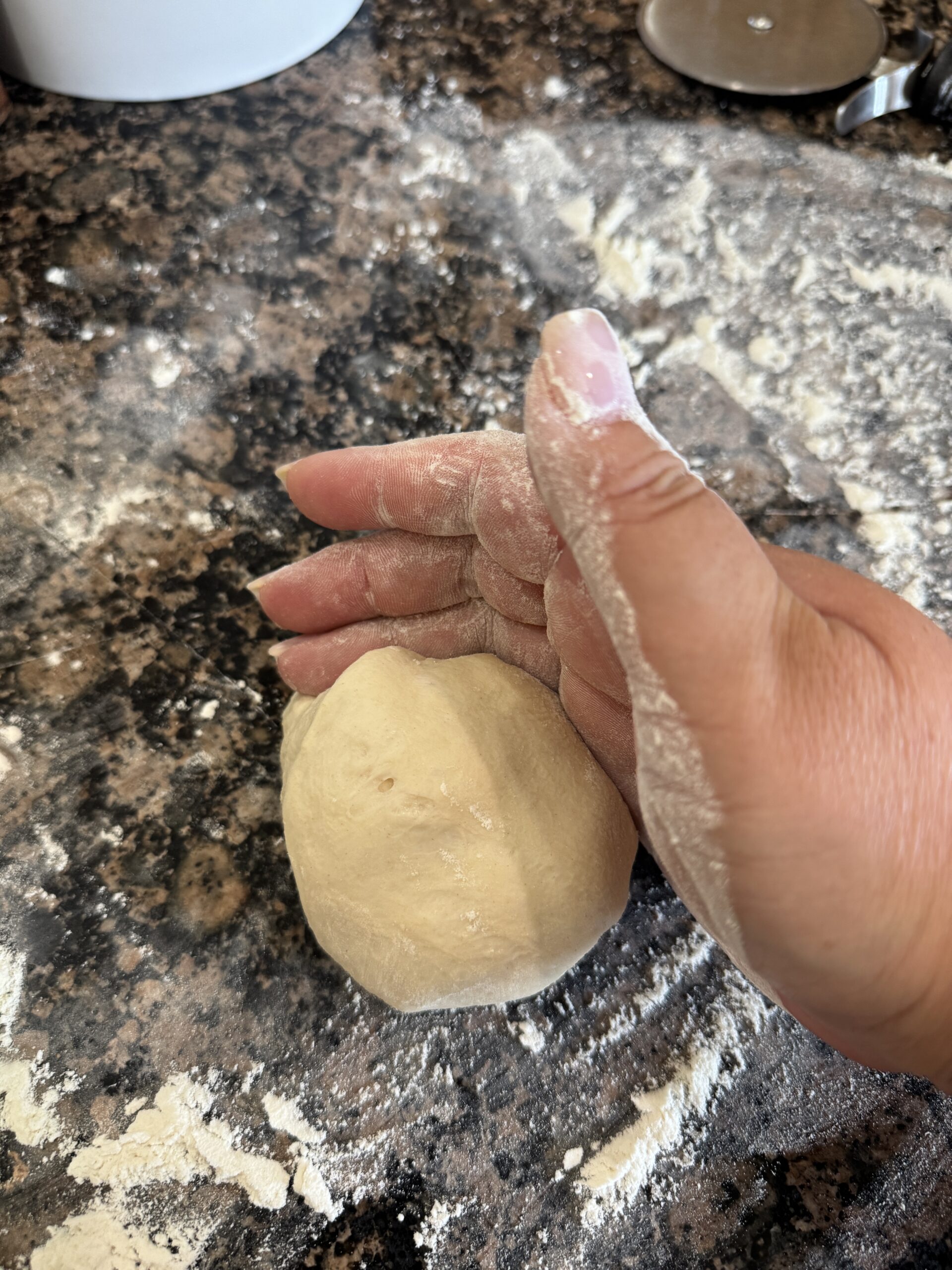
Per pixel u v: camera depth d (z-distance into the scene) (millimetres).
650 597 576
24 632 1004
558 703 901
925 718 623
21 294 1232
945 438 1193
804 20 1532
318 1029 835
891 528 1125
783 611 611
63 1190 759
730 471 1159
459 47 1521
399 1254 750
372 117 1435
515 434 842
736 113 1459
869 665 626
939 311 1291
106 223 1302
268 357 1206
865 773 587
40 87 1438
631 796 891
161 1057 814
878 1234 765
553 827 817
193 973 851
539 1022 850
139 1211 754
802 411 1208
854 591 690
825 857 581
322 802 817
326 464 854
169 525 1079
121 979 844
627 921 903
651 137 1432
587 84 1487
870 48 1473
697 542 576
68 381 1170
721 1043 847
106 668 990
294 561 1067
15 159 1361
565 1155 794
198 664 1000
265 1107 800
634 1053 840
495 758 826
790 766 570
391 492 835
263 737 969
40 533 1064
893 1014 640
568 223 1348
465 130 1427
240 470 1120
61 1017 826
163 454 1124
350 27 1537
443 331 1243
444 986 790
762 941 623
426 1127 801
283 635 1021
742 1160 794
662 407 1202
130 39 1332
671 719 586
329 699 857
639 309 1280
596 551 603
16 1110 785
